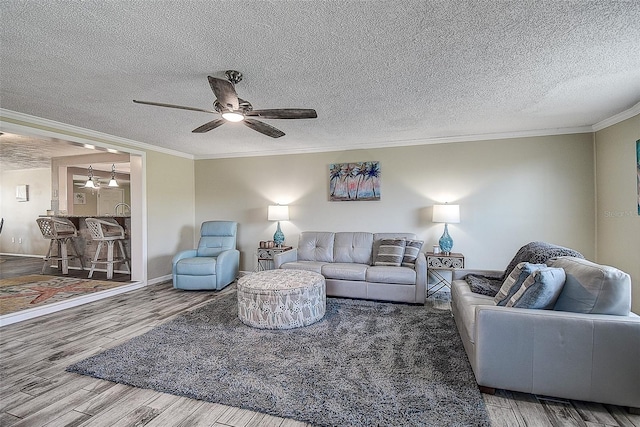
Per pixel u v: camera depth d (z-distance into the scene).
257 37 1.89
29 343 2.74
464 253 4.44
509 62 2.23
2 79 2.46
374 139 4.60
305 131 4.12
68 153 5.84
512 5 1.60
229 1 1.55
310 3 1.58
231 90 2.11
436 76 2.46
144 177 4.85
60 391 2.00
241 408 1.83
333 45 1.99
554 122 3.76
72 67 2.26
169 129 3.98
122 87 2.62
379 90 2.73
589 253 3.97
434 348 2.61
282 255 4.38
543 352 1.85
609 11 1.65
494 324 1.92
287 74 2.40
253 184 5.52
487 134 4.29
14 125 3.26
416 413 1.76
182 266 4.45
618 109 3.27
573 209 4.02
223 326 3.12
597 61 2.22
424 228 4.61
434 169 4.55
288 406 1.83
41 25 1.74
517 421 1.71
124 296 4.26
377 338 2.82
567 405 1.85
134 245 4.86
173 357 2.45
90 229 5.06
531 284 1.95
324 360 2.41
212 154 5.74
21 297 3.98
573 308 1.94
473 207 4.39
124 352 2.53
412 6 1.61
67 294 4.11
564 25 1.79
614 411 1.80
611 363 1.76
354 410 1.79
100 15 1.65
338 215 5.04
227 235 5.17
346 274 3.99
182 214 5.59
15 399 1.92
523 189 4.20
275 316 3.04
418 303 3.78
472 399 1.89
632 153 3.26
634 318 1.78
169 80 2.49
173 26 1.76
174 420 1.73
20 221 7.84
